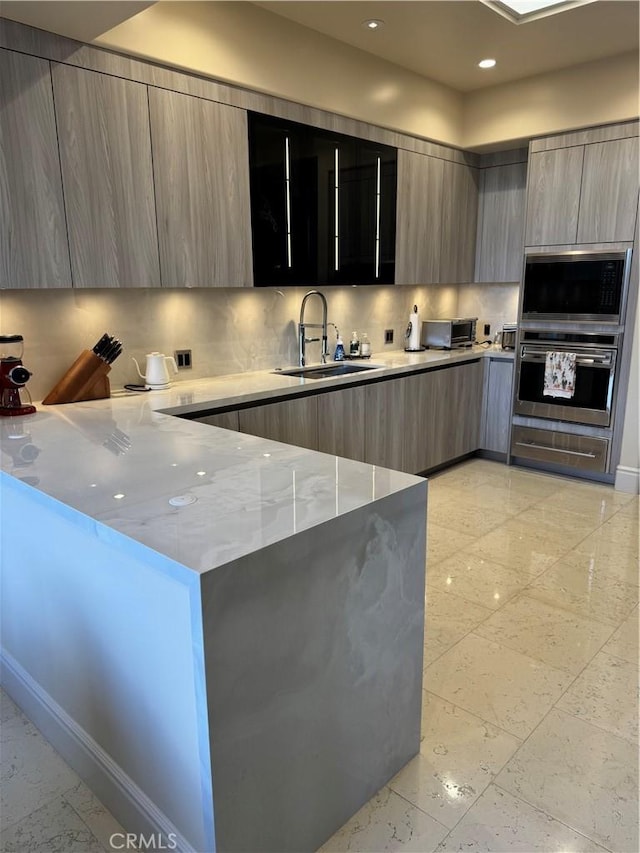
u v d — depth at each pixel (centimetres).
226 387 322
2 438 211
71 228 255
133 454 190
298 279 357
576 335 432
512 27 338
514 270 491
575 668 228
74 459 183
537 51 374
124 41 257
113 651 156
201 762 126
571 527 361
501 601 276
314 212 359
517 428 480
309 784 151
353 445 379
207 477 166
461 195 480
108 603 153
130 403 279
